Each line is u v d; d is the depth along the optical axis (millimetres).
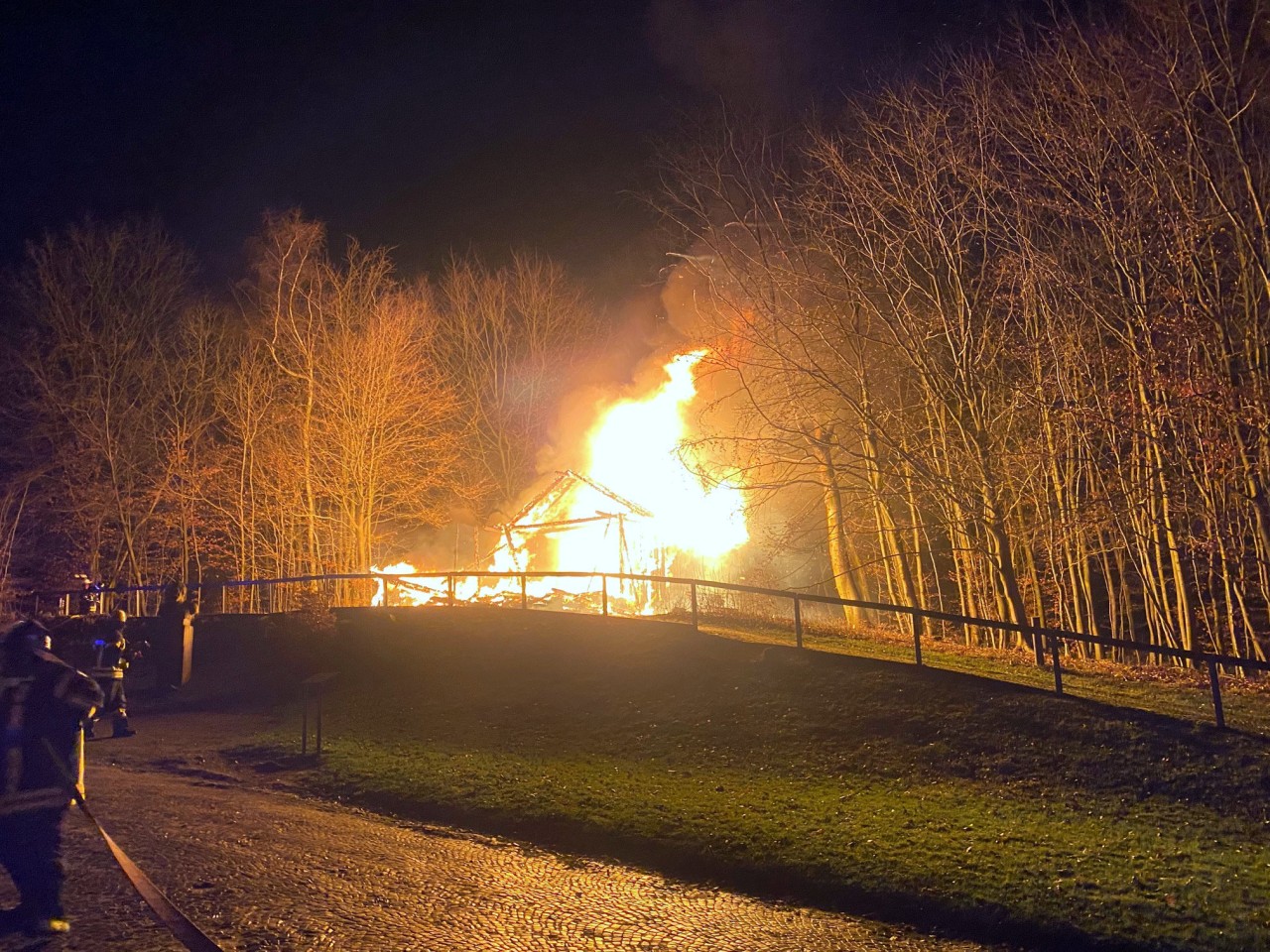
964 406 22531
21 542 36438
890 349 24062
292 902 7723
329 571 35594
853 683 14586
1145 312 19188
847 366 23656
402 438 35031
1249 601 26234
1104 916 7895
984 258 21547
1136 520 21969
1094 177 19703
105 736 15484
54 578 36094
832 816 10477
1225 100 17375
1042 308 21266
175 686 19484
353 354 34469
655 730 14039
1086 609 23953
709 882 9211
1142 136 18656
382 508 35938
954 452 23344
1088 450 21906
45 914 6453
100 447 36156
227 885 8023
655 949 7375
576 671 17250
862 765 12094
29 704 6594
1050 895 8297
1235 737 11828
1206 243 19109
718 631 19250
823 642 19344
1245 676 17703
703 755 12945
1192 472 19391
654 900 8586
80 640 21281
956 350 20781
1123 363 20531
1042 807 10461
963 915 8148
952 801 10766
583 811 11016
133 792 11336
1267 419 16797
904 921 8234
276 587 35438
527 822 10891
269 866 8656
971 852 9312
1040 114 20453
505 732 14703
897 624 28406
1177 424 19922
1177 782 10781
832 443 24234
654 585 27234
